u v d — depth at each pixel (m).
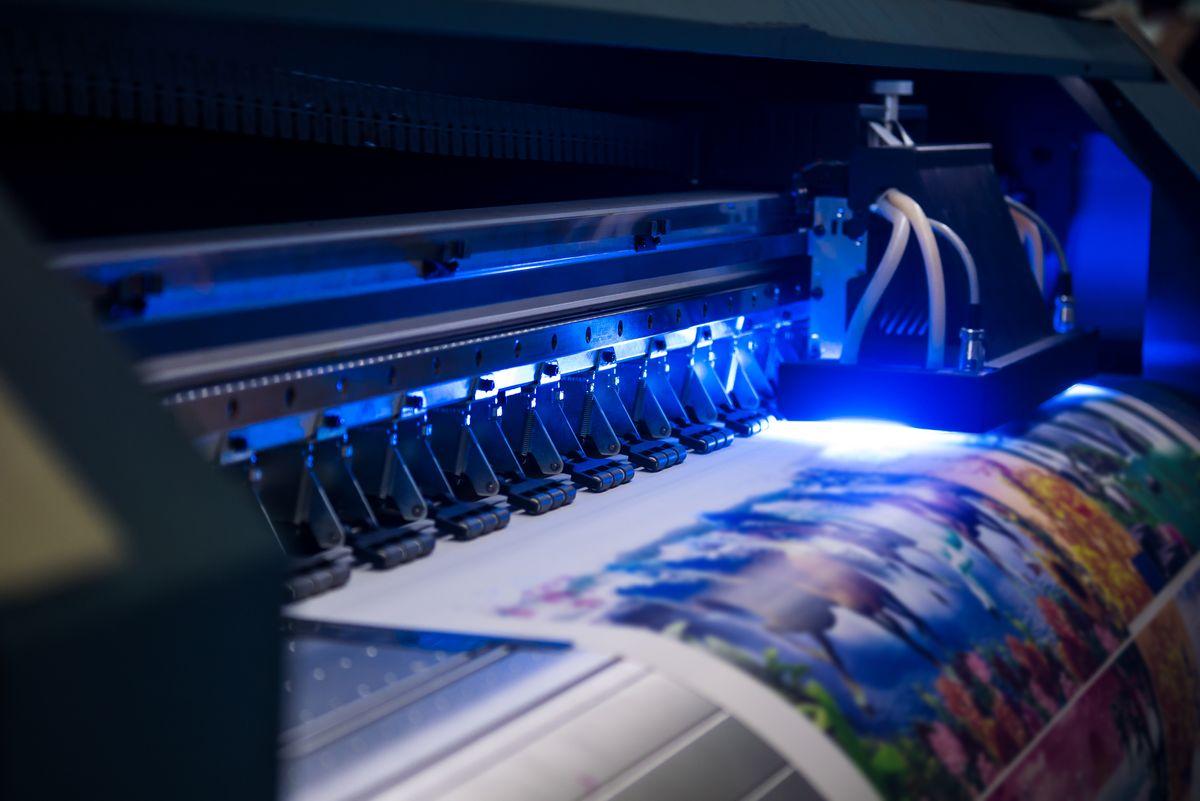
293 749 1.07
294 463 1.50
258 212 1.58
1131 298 2.78
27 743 0.64
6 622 0.63
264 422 1.39
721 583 1.45
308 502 1.49
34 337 0.74
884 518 1.70
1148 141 2.67
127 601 0.68
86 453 0.71
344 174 1.75
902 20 2.06
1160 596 1.97
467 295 1.63
